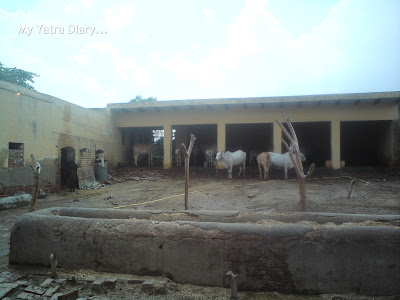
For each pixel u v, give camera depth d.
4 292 3.03
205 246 3.26
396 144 12.55
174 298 2.99
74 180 10.76
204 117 14.31
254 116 13.73
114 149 15.09
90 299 2.94
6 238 5.08
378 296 2.93
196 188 10.23
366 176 11.59
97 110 14.41
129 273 3.46
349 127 16.70
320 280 3.02
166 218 4.25
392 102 12.52
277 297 3.00
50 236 3.71
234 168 14.36
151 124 14.93
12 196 7.80
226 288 3.18
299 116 13.28
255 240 3.15
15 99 8.34
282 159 11.74
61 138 10.47
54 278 3.39
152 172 13.98
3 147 7.89
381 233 3.00
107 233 3.55
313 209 6.37
